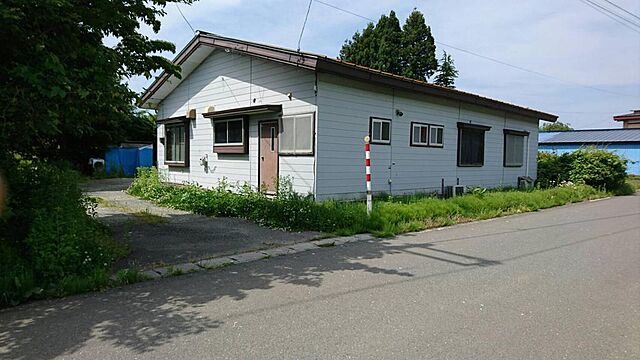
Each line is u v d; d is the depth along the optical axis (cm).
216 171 1212
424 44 2933
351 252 572
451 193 1199
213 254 548
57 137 571
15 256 425
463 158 1308
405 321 337
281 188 890
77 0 464
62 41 443
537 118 1658
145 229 711
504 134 1504
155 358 274
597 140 3034
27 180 494
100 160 2200
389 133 1055
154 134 2800
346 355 280
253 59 1059
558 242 654
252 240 632
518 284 436
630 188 1691
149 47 586
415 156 1134
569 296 400
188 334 311
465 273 475
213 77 1213
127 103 538
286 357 277
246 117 1079
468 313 355
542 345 297
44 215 448
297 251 573
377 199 977
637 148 2841
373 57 2930
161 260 515
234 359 274
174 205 980
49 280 411
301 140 927
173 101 1418
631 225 831
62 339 302
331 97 913
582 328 327
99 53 464
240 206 849
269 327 324
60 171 535
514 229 771
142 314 349
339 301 381
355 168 974
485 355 281
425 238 674
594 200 1373
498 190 1318
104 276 421
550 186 1600
